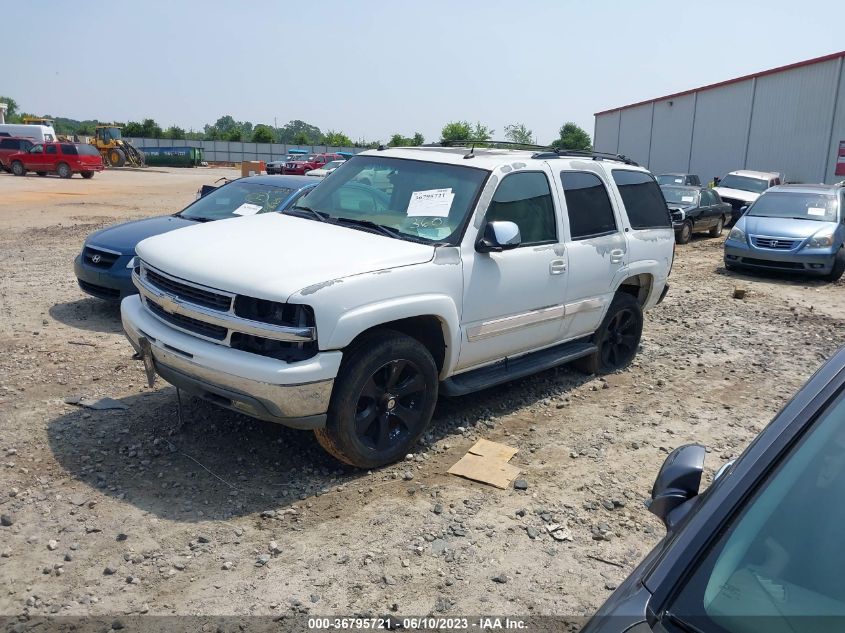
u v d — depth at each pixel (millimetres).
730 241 14250
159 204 23641
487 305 5246
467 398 6316
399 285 4605
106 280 7840
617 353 7348
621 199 6766
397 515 4312
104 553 3785
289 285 4234
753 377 7441
